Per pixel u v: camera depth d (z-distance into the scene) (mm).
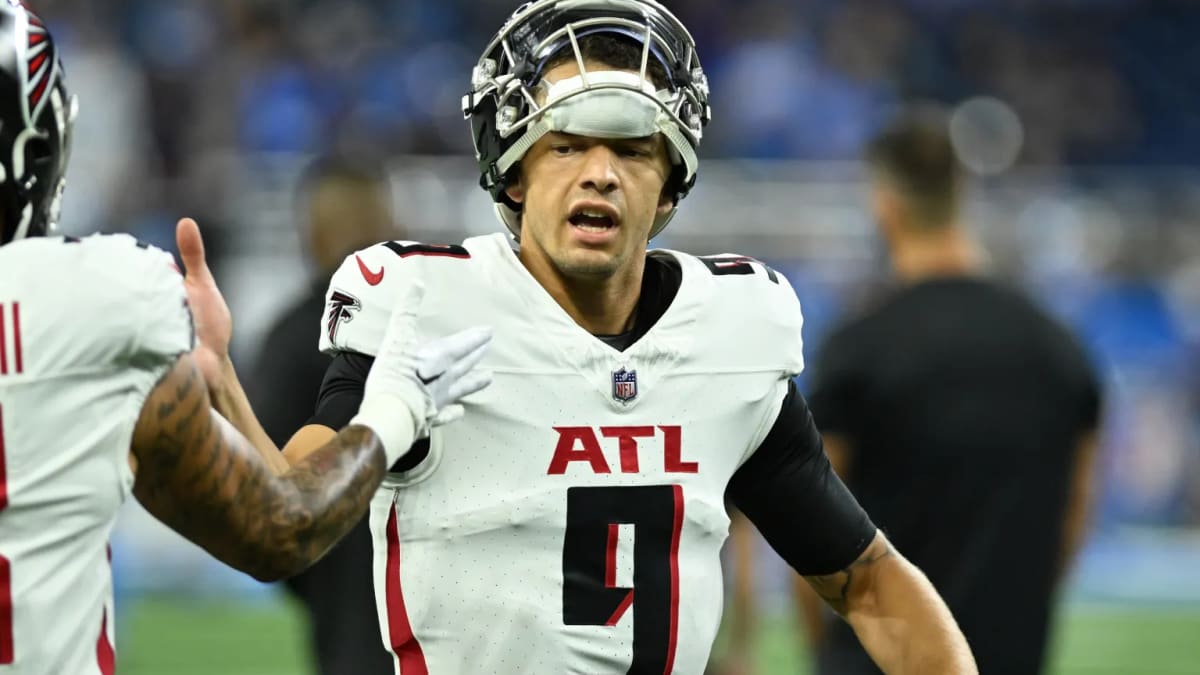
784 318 9094
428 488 8430
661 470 8586
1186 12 53531
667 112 8414
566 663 8406
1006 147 43906
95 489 7070
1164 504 37125
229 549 7438
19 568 6941
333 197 16156
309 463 7652
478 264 8734
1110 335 37938
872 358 14148
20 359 6961
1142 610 31688
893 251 14828
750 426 8906
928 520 14062
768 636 27719
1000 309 14297
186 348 7270
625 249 8500
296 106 43531
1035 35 52406
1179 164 51812
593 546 8461
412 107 45062
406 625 8500
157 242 36594
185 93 42844
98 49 42188
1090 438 14773
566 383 8523
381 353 8094
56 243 7156
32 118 7352
